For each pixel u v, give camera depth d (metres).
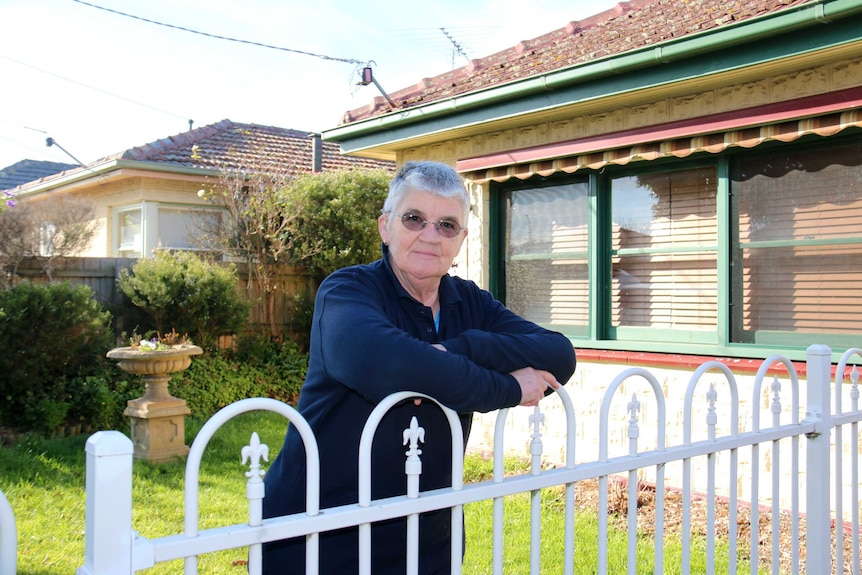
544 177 6.53
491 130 6.61
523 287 6.76
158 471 5.71
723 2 5.74
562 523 4.48
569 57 6.13
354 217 10.12
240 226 10.09
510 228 6.87
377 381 1.58
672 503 4.94
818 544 2.71
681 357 5.44
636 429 2.09
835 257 4.89
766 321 5.21
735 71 4.64
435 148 7.28
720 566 3.81
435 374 1.56
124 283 8.25
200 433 1.35
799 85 4.77
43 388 7.17
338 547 1.91
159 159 11.36
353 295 1.77
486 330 2.18
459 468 1.69
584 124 6.00
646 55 4.79
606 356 5.82
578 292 6.34
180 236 11.88
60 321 6.90
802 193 5.04
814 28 4.15
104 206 12.70
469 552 3.94
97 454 1.21
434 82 8.21
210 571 3.67
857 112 4.48
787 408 4.90
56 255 8.12
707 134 5.22
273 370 9.49
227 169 10.37
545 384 1.82
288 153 14.06
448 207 1.92
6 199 7.96
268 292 10.03
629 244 6.01
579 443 6.02
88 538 1.24
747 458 5.09
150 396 6.26
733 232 5.36
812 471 2.73
